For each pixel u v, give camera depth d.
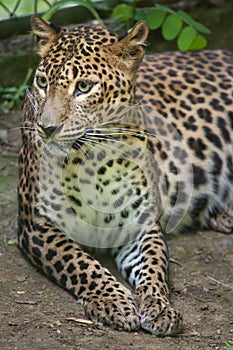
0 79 17.95
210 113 14.23
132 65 11.29
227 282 12.21
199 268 12.61
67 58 10.94
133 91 11.45
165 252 11.88
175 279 12.20
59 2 16.23
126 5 17.61
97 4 18.50
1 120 16.98
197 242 13.51
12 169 15.29
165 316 10.45
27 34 17.30
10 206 14.01
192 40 16.56
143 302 10.77
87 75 10.87
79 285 11.18
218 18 20.12
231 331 10.77
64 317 10.70
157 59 14.91
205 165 13.96
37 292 11.43
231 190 14.30
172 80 14.37
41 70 11.12
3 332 10.20
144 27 11.20
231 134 14.37
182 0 19.89
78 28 11.56
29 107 12.73
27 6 18.47
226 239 13.70
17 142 16.30
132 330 10.45
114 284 11.05
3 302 11.05
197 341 10.39
